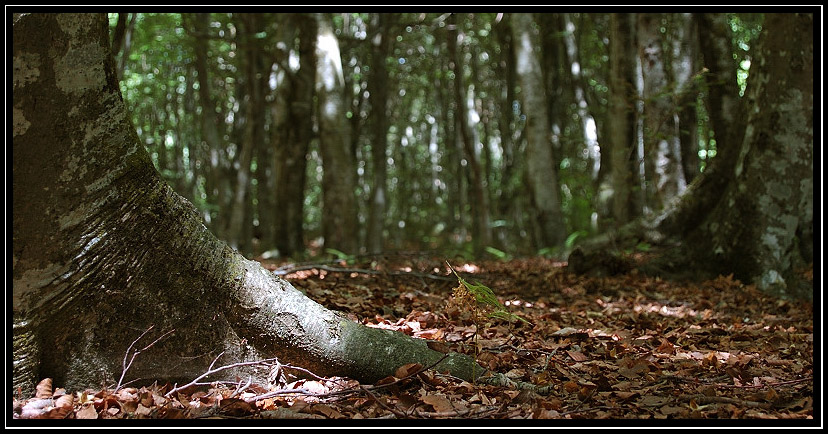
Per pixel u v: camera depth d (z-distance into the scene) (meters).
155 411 3.04
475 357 3.58
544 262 12.35
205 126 16.55
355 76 20.55
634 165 12.62
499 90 24.52
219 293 3.35
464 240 24.72
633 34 12.81
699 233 8.88
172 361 3.30
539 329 5.14
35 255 3.04
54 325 3.10
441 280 7.34
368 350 3.56
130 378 3.25
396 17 16.41
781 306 6.98
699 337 5.20
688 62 11.96
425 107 30.84
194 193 25.45
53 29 2.98
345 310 5.27
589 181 16.59
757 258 7.89
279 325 3.43
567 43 17.52
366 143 26.45
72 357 3.16
